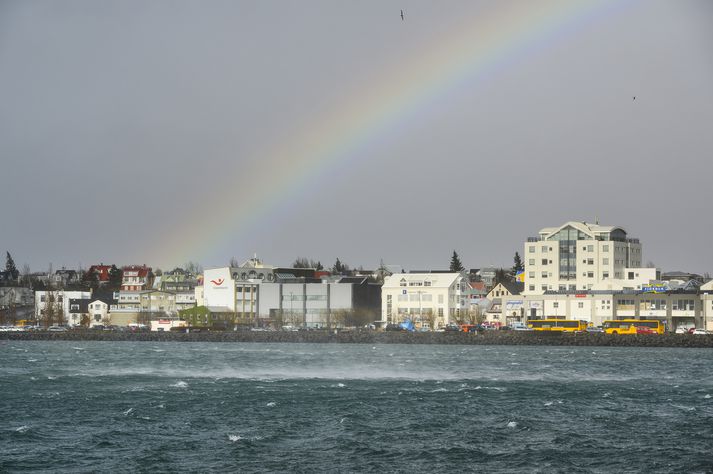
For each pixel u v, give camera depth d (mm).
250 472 116188
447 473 117125
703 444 133625
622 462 122875
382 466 119875
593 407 167375
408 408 163500
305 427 144625
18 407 163875
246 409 161500
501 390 190625
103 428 143250
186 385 196750
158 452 125938
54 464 119375
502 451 128625
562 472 117938
